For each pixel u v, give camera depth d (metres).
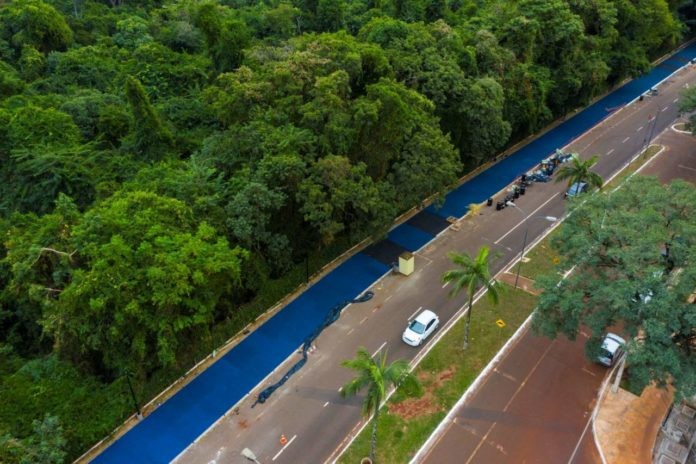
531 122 73.50
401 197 52.72
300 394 40.91
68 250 40.38
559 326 38.22
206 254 39.00
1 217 50.72
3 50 79.19
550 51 76.88
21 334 46.91
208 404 40.28
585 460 35.56
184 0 101.75
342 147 47.78
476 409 39.00
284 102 49.25
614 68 88.12
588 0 81.56
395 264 53.72
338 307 48.84
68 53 75.88
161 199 41.22
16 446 31.53
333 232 46.41
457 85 60.06
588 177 57.06
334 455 36.28
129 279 36.69
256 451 36.78
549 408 39.06
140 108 53.75
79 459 36.38
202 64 73.44
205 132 61.91
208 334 41.78
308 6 87.06
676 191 38.66
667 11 92.75
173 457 36.69
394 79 56.09
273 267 49.25
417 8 82.31
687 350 35.00
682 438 35.97
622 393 40.03
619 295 33.47
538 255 54.78
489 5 85.62
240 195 43.41
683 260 34.62
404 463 35.38
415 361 43.19
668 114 84.06
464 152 66.94
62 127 55.25
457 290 41.91
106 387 39.53
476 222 60.38
